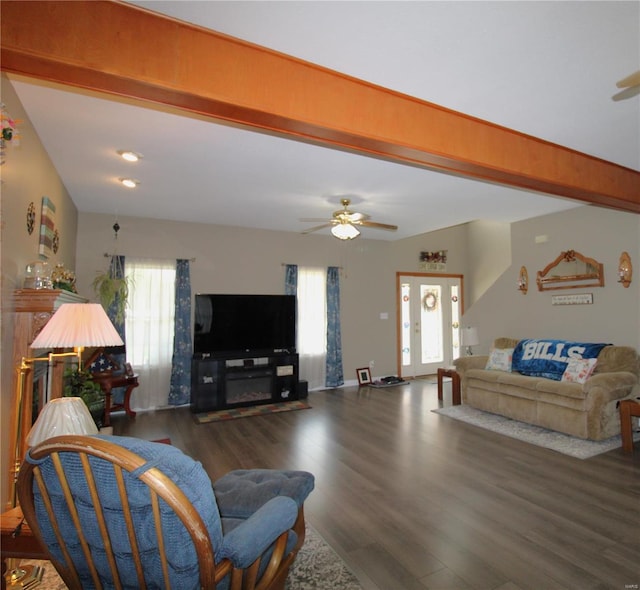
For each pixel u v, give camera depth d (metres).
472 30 1.74
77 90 2.11
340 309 6.72
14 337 2.23
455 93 2.25
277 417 4.82
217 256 5.74
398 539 2.23
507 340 5.34
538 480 2.96
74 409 1.67
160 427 4.44
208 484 1.20
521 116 2.52
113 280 4.77
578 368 4.14
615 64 1.99
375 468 3.22
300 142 2.86
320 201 4.47
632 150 3.05
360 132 2.08
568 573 1.93
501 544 2.17
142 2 1.56
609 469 3.14
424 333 7.68
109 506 1.11
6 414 2.14
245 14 1.63
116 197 4.32
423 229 6.07
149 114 2.47
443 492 2.79
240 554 1.21
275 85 1.85
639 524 2.36
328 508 2.58
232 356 5.34
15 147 2.21
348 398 5.79
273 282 6.12
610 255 4.59
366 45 1.83
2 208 2.00
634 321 4.39
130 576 1.21
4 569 1.65
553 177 2.90
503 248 7.46
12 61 1.45
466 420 4.55
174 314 5.41
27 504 1.25
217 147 2.97
